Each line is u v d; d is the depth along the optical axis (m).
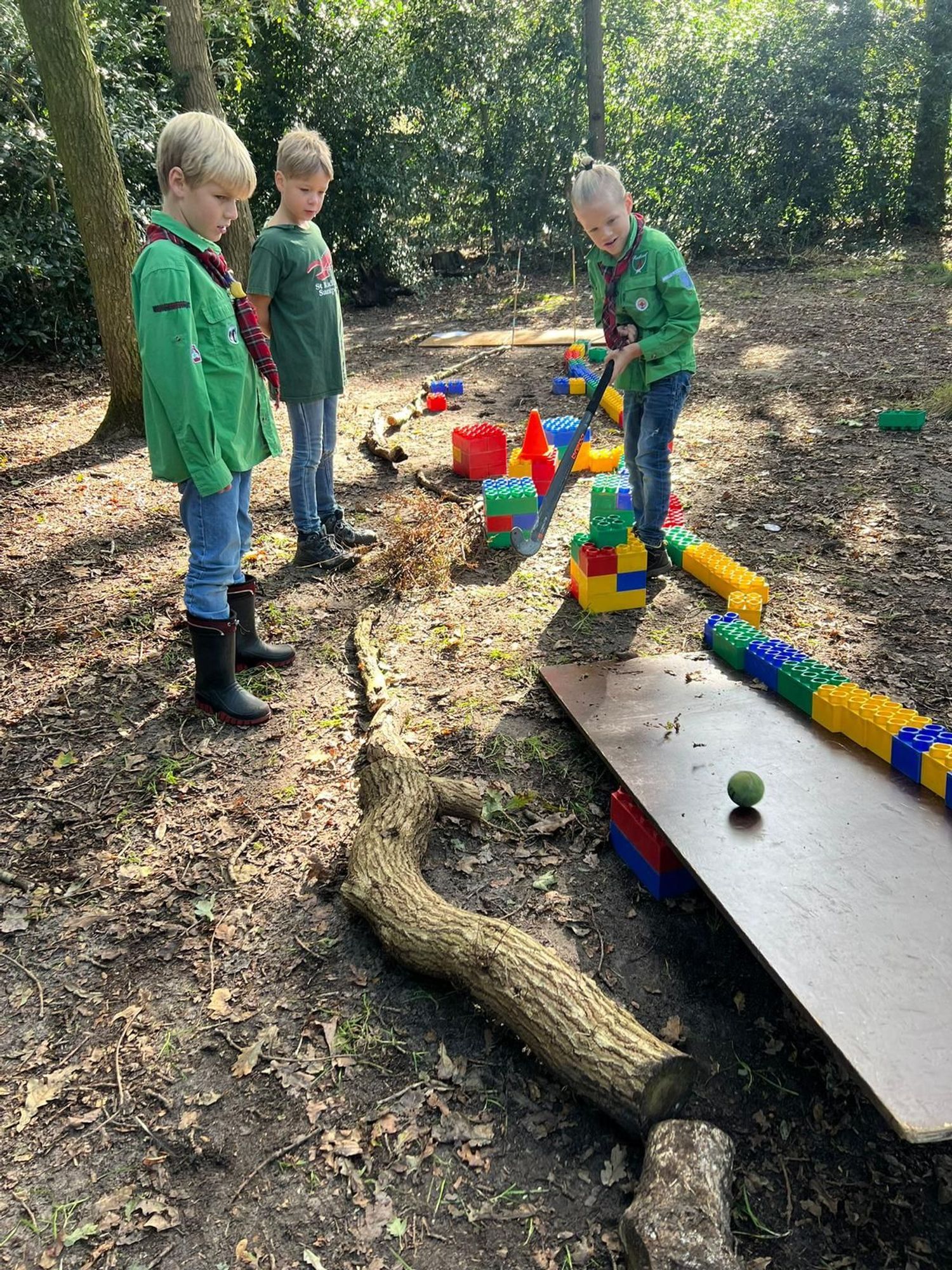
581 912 2.72
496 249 15.91
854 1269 1.84
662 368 4.20
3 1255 1.93
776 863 2.44
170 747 3.56
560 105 15.10
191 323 3.16
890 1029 1.92
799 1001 2.00
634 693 3.48
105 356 7.31
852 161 15.80
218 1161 2.09
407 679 3.91
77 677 4.06
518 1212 1.96
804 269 14.28
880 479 5.84
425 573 4.73
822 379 8.20
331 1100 2.21
